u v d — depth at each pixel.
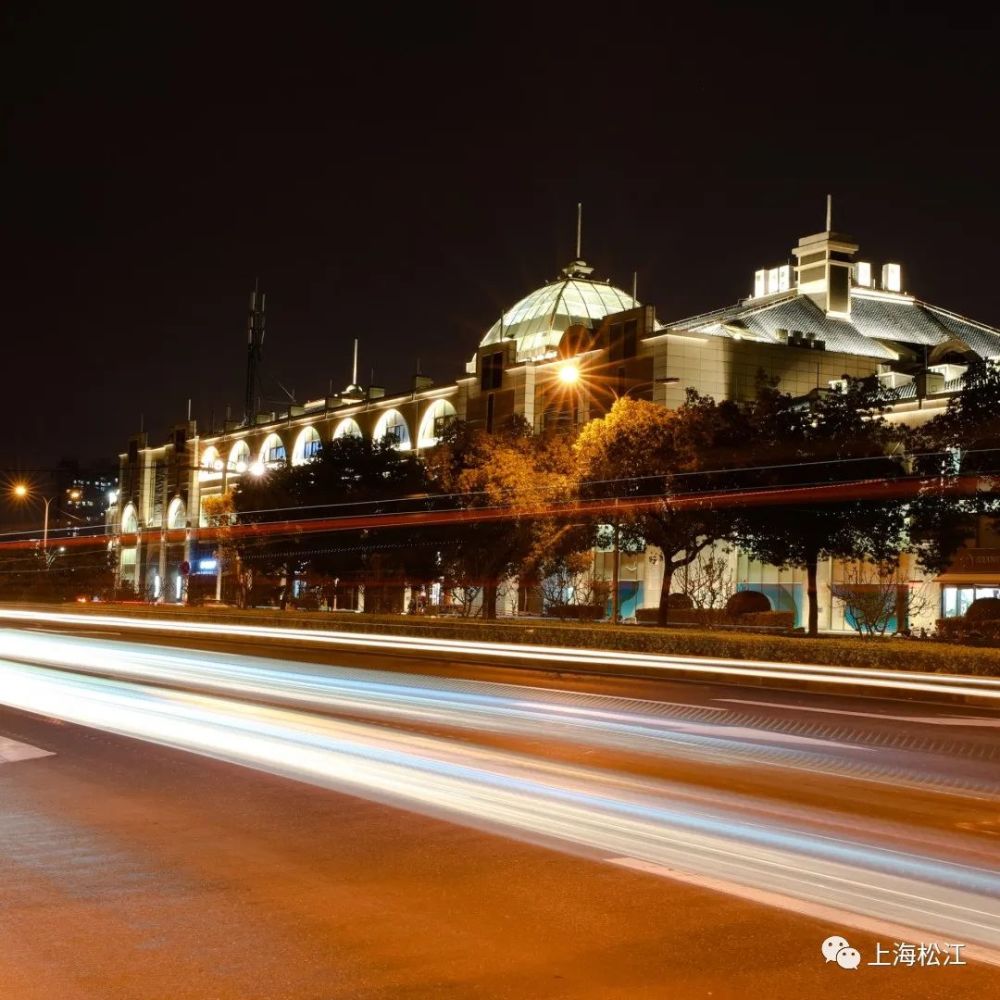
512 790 11.34
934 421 37.56
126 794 11.01
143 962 6.24
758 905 7.34
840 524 38.56
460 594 61.69
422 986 5.89
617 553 44.78
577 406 65.62
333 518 56.03
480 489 45.75
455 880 7.94
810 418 40.09
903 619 44.78
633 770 12.62
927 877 8.12
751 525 39.16
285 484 59.88
